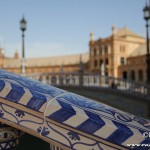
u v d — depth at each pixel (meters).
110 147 1.18
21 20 18.19
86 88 16.14
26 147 1.84
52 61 109.75
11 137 1.45
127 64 83.12
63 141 1.23
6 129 1.43
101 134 1.19
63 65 105.19
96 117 1.25
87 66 98.19
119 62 86.81
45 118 1.26
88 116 1.24
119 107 14.47
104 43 89.19
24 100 1.29
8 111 1.30
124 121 1.29
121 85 15.17
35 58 115.25
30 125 1.27
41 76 18.33
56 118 1.25
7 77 1.48
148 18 14.34
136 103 13.91
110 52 86.94
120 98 14.62
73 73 17.27
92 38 94.69
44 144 1.94
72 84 16.86
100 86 15.76
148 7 14.31
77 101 1.38
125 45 88.31
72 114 1.24
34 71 111.31
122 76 85.38
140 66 78.94
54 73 17.73
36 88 1.41
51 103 1.28
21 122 1.28
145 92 13.88
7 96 1.31
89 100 1.50
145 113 13.41
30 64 113.06
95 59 92.50
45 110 1.27
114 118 1.29
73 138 1.22
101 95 15.45
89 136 1.20
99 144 1.19
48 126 1.26
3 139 1.42
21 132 1.54
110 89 15.09
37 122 1.27
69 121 1.23
